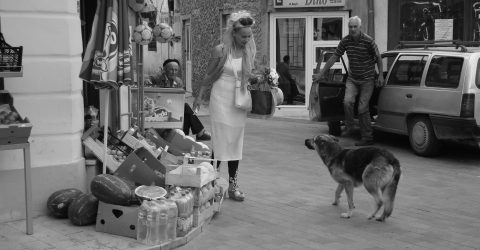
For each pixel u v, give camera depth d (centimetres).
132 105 846
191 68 2216
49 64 627
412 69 1100
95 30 593
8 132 544
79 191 638
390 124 1143
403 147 1169
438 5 1647
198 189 611
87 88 793
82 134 684
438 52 1053
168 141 839
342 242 599
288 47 1681
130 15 827
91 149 672
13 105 608
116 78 602
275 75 730
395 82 1135
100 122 786
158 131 856
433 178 902
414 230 641
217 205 678
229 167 749
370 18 1631
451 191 822
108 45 590
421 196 791
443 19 1652
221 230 631
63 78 635
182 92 850
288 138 1274
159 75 994
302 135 1320
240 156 740
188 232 595
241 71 713
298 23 1670
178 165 679
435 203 757
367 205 736
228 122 718
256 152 1103
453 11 1647
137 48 792
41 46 621
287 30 1677
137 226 566
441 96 1018
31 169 624
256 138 1271
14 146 552
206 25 2027
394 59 1166
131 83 615
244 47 716
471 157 1067
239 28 702
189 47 2281
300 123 1530
